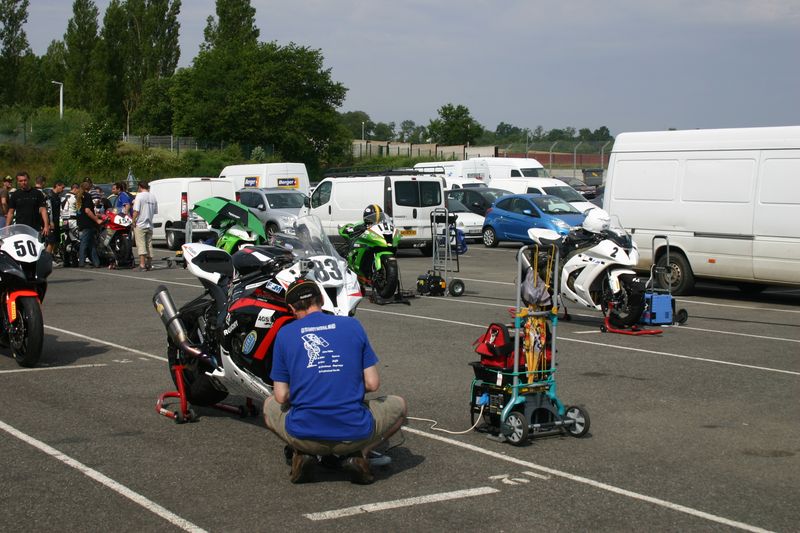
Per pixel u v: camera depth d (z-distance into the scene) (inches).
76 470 237.6
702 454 259.8
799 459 256.2
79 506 210.2
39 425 282.4
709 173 625.6
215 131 2630.4
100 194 898.1
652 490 226.8
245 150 2578.7
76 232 812.0
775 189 591.8
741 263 610.5
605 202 686.5
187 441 267.0
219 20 3228.3
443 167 1521.9
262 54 2655.0
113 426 282.8
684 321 507.2
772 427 290.4
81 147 2108.8
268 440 269.3
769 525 203.8
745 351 423.8
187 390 300.8
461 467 244.1
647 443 270.4
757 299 637.3
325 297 246.1
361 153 3036.4
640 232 663.8
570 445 267.4
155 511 207.3
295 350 219.8
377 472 239.0
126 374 358.6
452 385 343.9
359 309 554.3
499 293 639.1
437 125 4067.4
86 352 404.5
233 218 423.8
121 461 246.1
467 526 199.5
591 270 480.1
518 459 252.1
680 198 641.0
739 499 221.1
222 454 253.9
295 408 220.7
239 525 198.8
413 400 320.5
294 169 1328.7
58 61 3791.8
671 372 374.3
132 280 704.4
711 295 660.1
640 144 666.2
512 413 265.3
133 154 2167.8
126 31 3292.3
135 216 781.9
